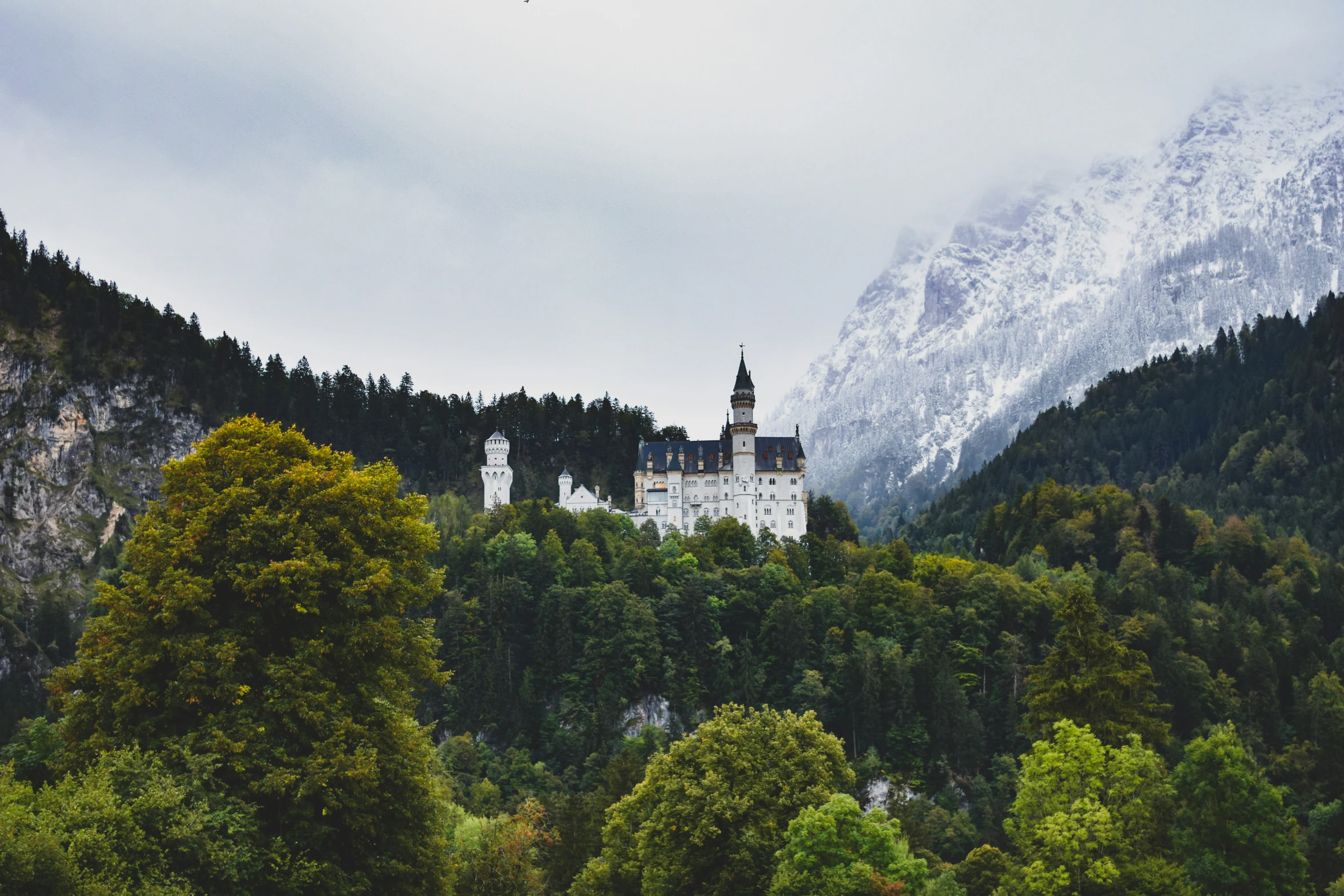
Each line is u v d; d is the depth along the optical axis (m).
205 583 50.03
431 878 52.81
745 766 68.75
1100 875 55.62
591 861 84.25
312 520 53.88
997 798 144.50
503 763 164.62
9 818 39.66
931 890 62.75
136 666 48.66
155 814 42.97
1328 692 145.75
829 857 61.16
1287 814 63.25
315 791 46.94
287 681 48.97
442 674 57.34
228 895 43.94
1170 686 151.25
